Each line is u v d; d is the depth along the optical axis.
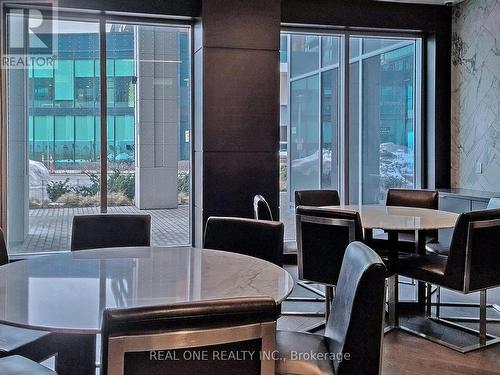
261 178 5.48
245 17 5.36
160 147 5.88
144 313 1.20
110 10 5.34
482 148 5.88
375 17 6.12
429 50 6.42
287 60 6.58
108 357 1.18
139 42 5.75
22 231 5.65
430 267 3.55
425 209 4.69
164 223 5.93
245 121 5.41
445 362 3.28
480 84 5.89
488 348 3.50
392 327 3.87
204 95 5.30
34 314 1.71
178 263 2.52
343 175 6.51
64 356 2.26
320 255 3.46
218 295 1.95
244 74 5.39
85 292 1.99
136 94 5.76
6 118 5.45
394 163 6.75
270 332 1.29
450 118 6.40
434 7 6.29
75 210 5.74
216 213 5.38
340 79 6.45
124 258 2.64
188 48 5.80
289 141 6.61
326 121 6.71
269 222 3.02
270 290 2.02
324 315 4.18
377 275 1.77
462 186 6.25
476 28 5.93
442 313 4.28
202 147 5.36
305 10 5.93
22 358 2.03
